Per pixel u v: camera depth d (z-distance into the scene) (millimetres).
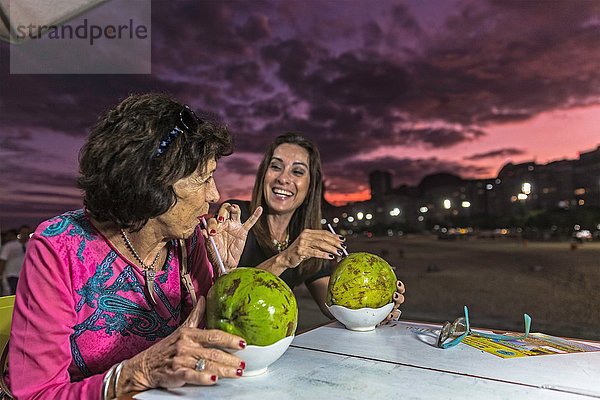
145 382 898
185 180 1003
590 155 54000
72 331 1023
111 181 945
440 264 19703
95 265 1067
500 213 66875
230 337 875
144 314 1142
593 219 44000
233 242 1446
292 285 2033
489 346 1230
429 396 897
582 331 7875
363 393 913
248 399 884
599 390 921
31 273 986
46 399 919
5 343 1301
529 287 13016
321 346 1247
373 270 1390
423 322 1554
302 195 2139
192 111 1070
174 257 1220
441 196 78125
